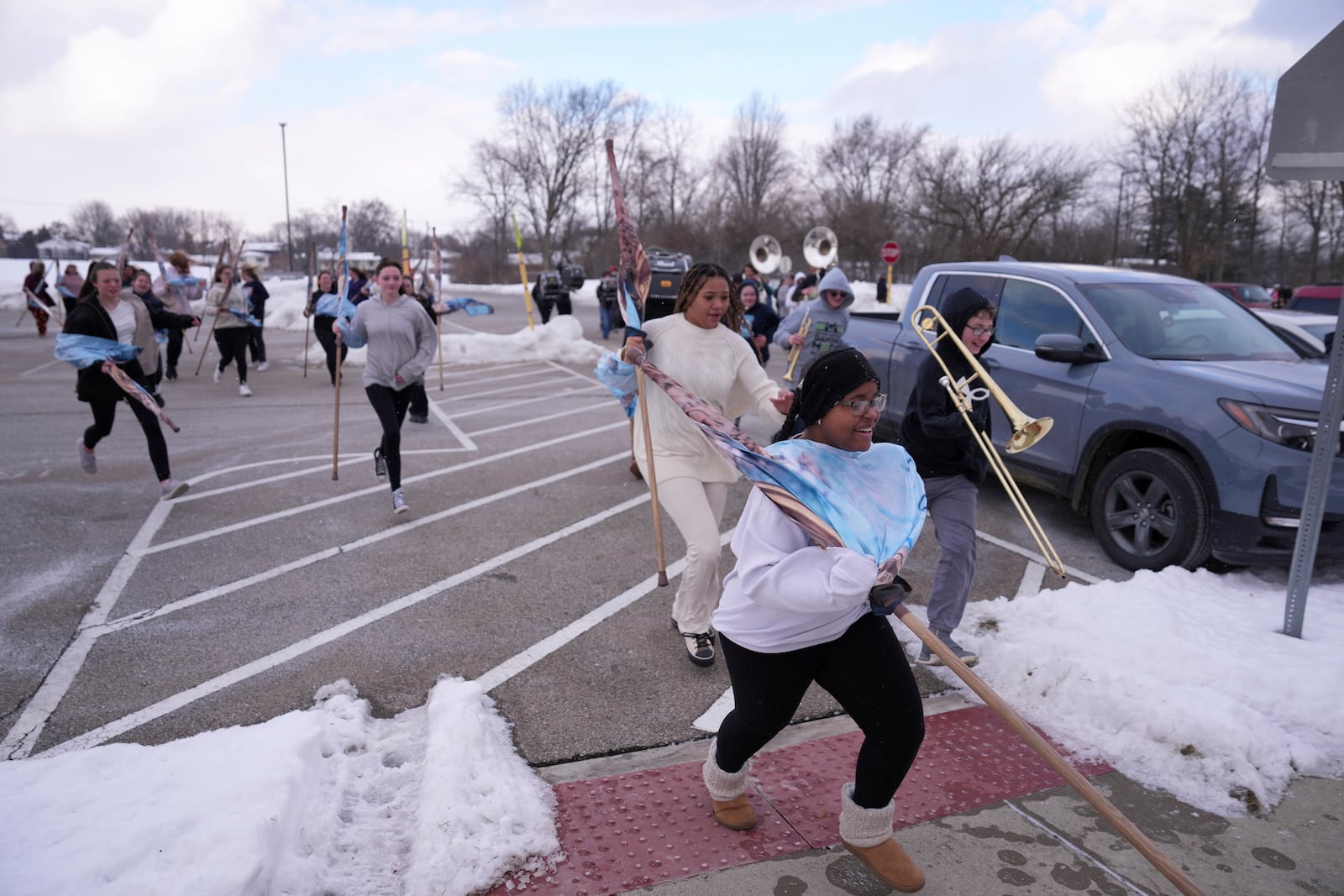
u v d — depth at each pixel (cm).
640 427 404
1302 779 303
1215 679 351
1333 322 1023
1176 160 4619
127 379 585
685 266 1856
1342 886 253
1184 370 495
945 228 4869
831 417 227
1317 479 376
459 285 6222
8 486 635
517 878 246
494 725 330
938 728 334
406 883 240
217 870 219
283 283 3406
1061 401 546
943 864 258
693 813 280
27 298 1883
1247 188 4478
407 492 645
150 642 395
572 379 1295
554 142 6575
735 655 240
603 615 435
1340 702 331
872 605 215
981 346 366
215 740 295
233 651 388
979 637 395
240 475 684
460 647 397
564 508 611
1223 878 255
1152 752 312
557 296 2172
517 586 470
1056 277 586
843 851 263
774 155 6000
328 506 607
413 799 279
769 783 298
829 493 219
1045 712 343
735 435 227
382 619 425
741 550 222
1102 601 418
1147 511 497
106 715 333
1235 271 4766
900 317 723
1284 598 446
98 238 10806
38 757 302
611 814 278
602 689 362
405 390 594
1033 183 4606
